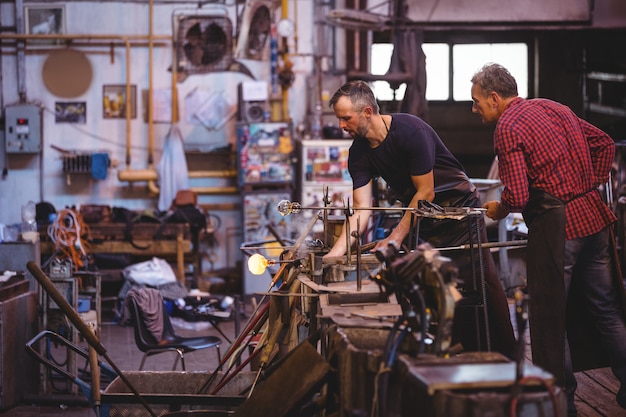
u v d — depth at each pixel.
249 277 10.17
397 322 3.08
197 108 10.85
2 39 10.64
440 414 2.52
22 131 10.51
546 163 4.28
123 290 9.10
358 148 4.69
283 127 10.36
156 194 10.80
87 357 4.53
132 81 10.80
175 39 10.78
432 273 2.95
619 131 12.01
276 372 3.45
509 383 2.55
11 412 5.61
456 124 12.12
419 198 4.50
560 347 4.35
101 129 10.80
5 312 5.55
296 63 10.96
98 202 10.84
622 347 4.55
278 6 10.85
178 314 8.79
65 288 6.05
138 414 4.17
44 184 10.79
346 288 3.91
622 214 7.59
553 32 11.76
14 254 6.62
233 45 10.84
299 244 4.39
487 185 8.71
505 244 4.37
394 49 11.12
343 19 10.87
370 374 3.06
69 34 10.67
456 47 11.98
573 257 4.43
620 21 11.36
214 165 10.95
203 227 10.05
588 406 4.95
